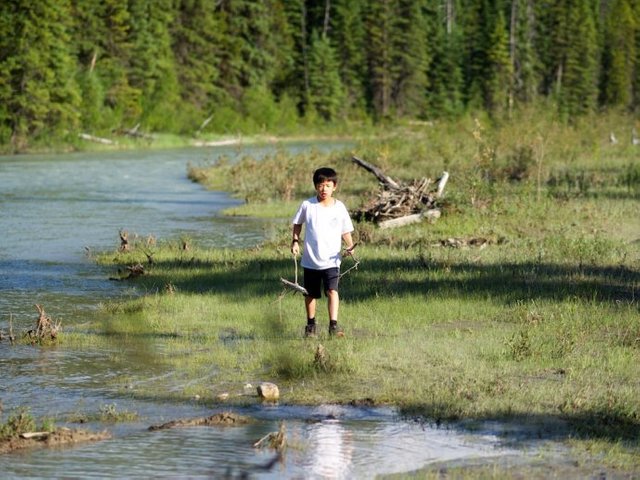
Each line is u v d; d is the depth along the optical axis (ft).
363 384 40.01
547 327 49.85
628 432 33.71
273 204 121.19
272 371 42.01
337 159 175.11
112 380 41.22
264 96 396.57
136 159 234.58
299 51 444.55
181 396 38.68
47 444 32.40
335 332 48.24
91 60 320.09
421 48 447.01
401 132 223.51
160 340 48.70
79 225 102.27
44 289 64.28
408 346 46.01
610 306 54.80
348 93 444.14
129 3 331.57
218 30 389.39
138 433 33.78
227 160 189.67
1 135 267.80
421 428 34.24
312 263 48.32
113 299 60.44
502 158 156.04
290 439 33.01
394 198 98.84
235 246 85.92
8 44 267.18
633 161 173.17
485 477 28.96
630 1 547.90
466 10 534.78
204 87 371.97
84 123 299.79
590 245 77.36
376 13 440.04
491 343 46.26
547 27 490.49
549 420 35.01
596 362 42.88
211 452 31.60
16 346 47.67
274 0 420.36
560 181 136.36
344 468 30.04
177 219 108.47
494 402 36.81
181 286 63.87
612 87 522.88
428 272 66.80
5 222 104.58
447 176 105.50
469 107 442.09
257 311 54.70
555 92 463.01
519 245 80.74
